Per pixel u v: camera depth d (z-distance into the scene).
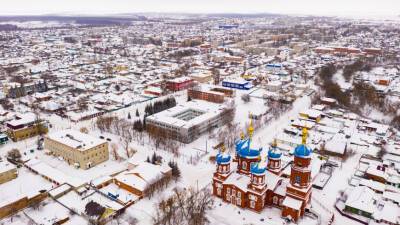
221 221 147.62
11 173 185.25
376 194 166.88
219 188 164.12
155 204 162.75
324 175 189.12
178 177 186.12
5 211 152.12
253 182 151.25
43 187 177.38
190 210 152.50
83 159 197.25
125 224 148.00
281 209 156.00
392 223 146.75
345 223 150.00
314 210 157.62
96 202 158.50
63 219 148.50
